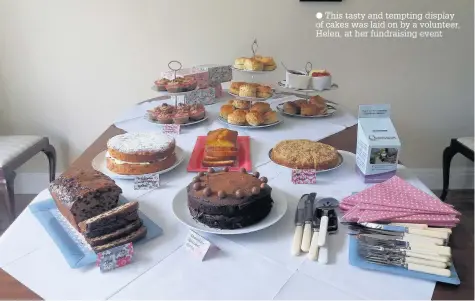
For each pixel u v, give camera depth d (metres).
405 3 2.44
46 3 2.43
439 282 0.82
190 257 0.90
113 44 2.52
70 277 0.84
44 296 0.78
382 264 0.86
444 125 2.71
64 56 2.53
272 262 0.89
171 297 0.78
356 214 1.00
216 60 2.55
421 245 0.87
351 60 2.55
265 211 1.01
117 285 0.82
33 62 2.54
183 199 1.11
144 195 1.18
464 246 0.93
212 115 1.92
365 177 1.24
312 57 2.54
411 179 1.27
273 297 0.78
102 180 1.06
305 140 1.48
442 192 2.67
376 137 1.22
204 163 1.36
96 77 2.58
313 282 0.82
